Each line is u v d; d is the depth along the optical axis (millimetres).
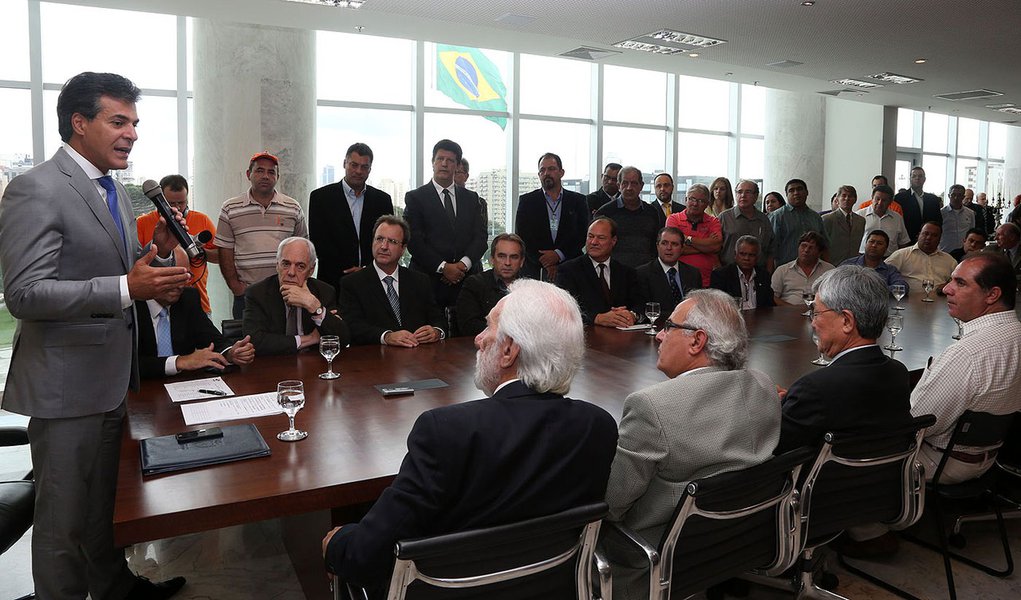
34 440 2006
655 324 4043
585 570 1446
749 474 1609
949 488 2508
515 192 9172
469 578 1314
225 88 6027
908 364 3023
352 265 4547
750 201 5914
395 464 1756
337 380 2572
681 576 1716
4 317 6234
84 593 2090
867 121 11320
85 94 1925
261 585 2561
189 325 2969
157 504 1510
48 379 1927
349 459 1785
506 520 1303
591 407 1448
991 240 9781
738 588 2520
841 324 2059
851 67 7910
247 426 1979
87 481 2055
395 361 2902
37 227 1854
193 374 2623
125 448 1843
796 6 5605
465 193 4895
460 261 4684
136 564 2707
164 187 4797
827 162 11883
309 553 2330
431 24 5945
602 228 4164
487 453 1289
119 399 2037
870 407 1936
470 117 8789
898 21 6055
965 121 14609
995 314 2461
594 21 5949
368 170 4555
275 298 3219
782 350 3250
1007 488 3211
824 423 1900
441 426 1292
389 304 3592
